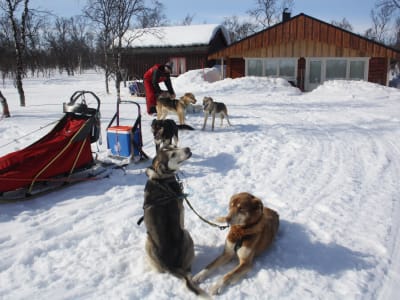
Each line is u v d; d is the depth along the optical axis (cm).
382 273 347
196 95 1780
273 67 2198
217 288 319
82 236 417
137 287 321
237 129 979
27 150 523
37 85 2870
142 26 2577
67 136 556
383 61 2031
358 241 406
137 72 3098
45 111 1214
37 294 316
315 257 373
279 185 579
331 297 312
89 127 568
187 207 494
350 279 337
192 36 2973
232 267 359
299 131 956
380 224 444
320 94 1809
